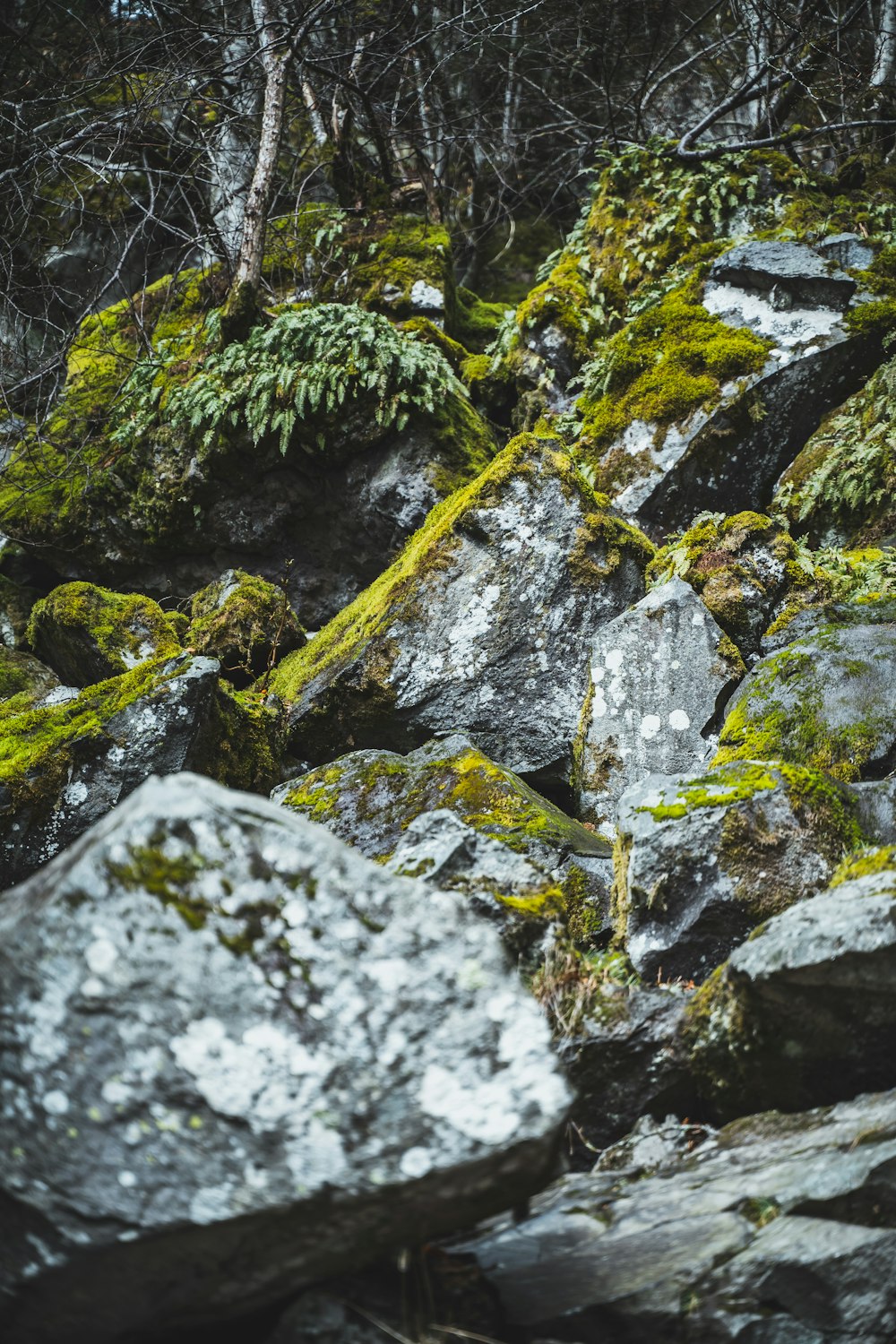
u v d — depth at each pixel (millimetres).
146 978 2346
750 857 4086
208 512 9297
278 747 6590
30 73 12711
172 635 7805
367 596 7496
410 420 8719
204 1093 2275
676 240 9469
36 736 6039
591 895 4762
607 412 8570
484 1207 2326
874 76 11094
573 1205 2877
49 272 12141
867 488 7324
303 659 7527
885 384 7750
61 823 5746
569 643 6434
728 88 12641
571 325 9344
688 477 8125
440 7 12227
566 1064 3316
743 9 11703
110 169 11070
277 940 2412
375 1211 2248
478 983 2414
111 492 9711
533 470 6793
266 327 9305
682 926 4035
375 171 12180
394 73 12148
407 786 5504
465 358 10055
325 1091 2291
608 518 6719
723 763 5051
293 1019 2348
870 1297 2480
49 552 10133
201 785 2574
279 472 9031
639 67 13062
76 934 2367
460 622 6562
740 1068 3230
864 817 4371
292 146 12609
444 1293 2484
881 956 2969
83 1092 2275
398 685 6516
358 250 10555
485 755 5746
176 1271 2248
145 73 11281
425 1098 2291
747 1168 2896
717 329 8555
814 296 8430
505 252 13344
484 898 3660
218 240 10719
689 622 5859
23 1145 2244
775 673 5406
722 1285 2520
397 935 2447
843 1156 2770
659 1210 2783
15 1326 2287
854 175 9656
